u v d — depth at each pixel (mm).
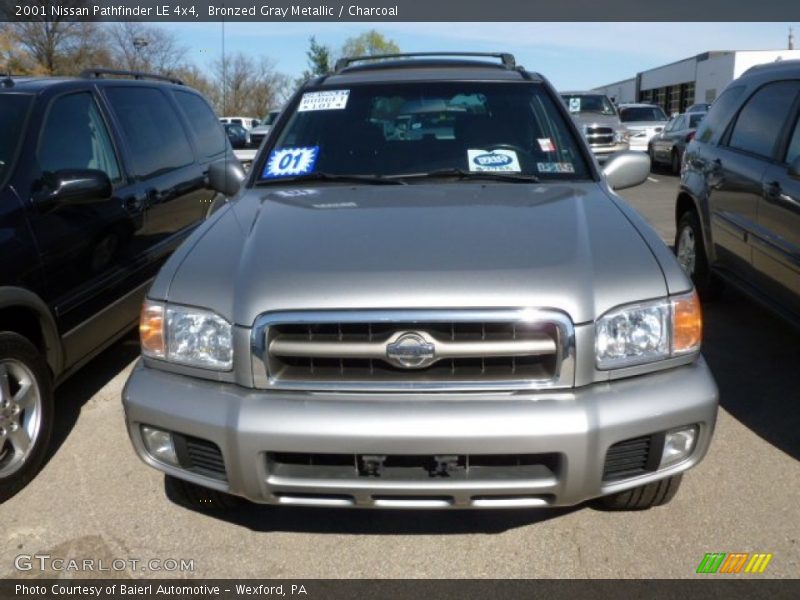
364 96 3746
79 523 2869
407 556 2631
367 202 2971
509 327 2227
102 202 3936
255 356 2281
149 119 4953
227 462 2301
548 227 2621
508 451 2189
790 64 4570
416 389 2236
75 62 38125
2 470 3029
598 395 2254
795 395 3930
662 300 2348
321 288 2275
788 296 3947
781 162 4094
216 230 2791
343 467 2299
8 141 3508
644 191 13383
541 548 2652
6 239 3119
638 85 52750
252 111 49438
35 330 3352
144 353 2490
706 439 2385
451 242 2492
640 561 2568
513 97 3705
